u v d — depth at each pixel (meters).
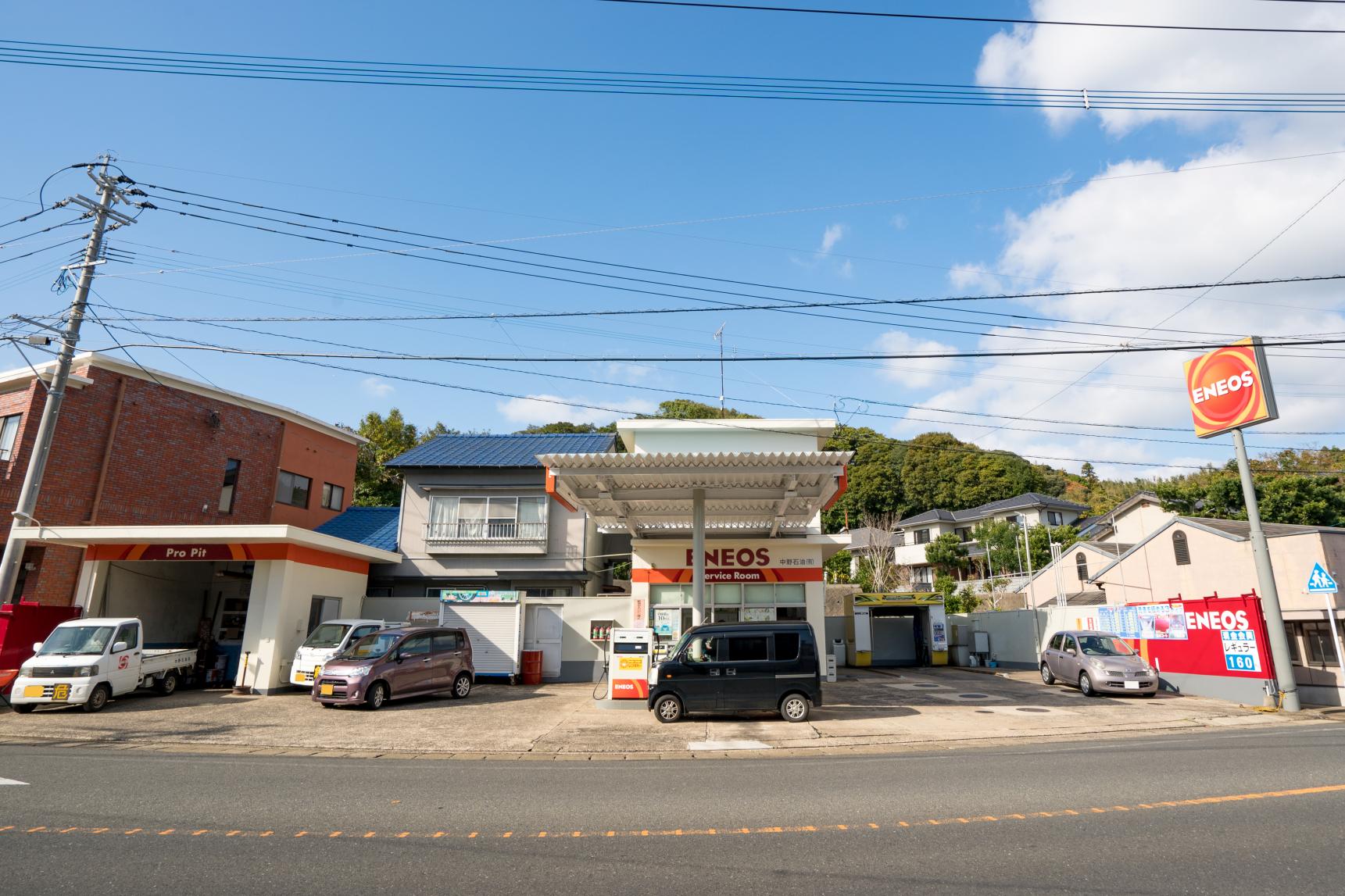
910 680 22.28
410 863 5.27
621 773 8.95
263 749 11.02
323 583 19.94
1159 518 37.94
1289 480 32.72
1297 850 5.46
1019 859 5.31
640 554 21.70
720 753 10.74
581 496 18.34
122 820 6.45
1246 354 16.02
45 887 4.74
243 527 17.83
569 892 4.68
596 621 20.98
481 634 20.17
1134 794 7.27
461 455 26.56
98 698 14.55
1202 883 4.80
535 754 10.75
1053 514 50.25
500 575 24.89
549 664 20.52
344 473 31.14
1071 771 8.56
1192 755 9.58
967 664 28.12
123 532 17.92
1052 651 19.70
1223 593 21.23
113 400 22.14
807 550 21.72
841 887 4.74
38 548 20.09
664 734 12.35
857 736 12.05
